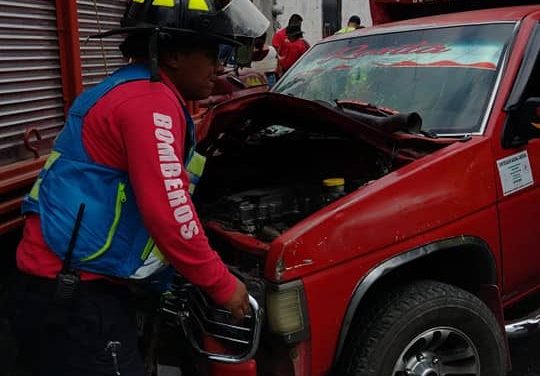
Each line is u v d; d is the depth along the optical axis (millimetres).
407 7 4859
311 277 2434
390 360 2625
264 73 8227
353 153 3520
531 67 3314
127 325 2135
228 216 2979
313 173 3523
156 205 1885
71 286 2012
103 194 2002
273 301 2385
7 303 2199
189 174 2303
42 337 2090
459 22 3756
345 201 2564
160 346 2787
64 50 3461
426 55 3686
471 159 2918
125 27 2102
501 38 3480
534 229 3252
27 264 2076
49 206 2037
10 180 2799
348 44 4180
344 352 2682
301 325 2410
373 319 2654
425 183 2740
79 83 3545
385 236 2602
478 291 3094
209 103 4730
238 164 3676
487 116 3135
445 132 3201
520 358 3879
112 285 2086
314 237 2441
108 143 1979
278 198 3037
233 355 2432
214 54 2193
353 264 2529
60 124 3482
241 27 2236
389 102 3607
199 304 2535
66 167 2027
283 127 3676
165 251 1942
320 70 4105
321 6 15406
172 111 1984
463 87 3367
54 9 3363
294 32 10156
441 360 2793
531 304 3621
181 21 2053
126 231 2031
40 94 3285
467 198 2865
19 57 3105
